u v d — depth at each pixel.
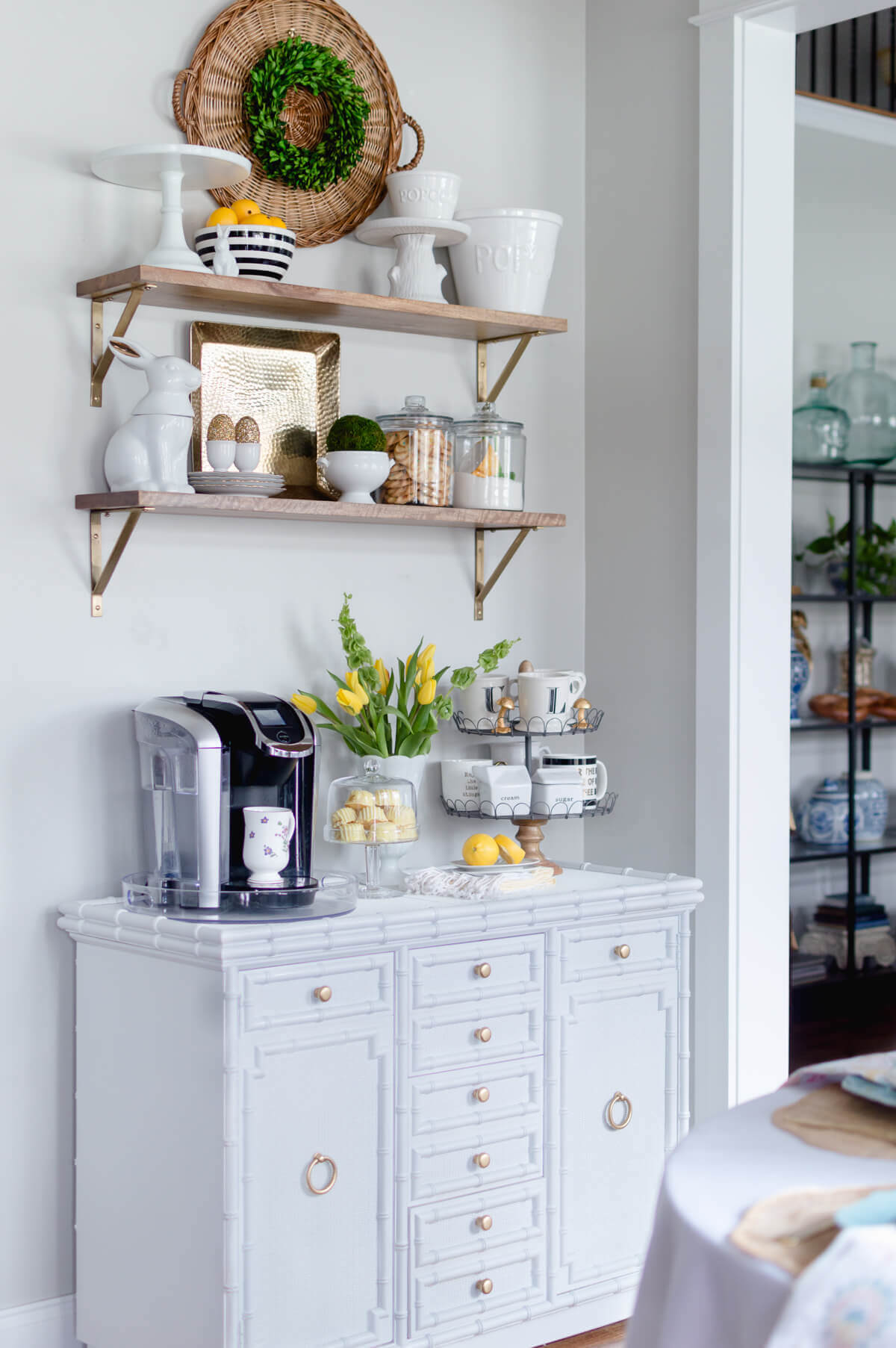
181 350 2.76
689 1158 1.34
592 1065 2.71
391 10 3.06
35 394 2.58
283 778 2.56
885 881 5.28
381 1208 2.43
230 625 2.83
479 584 3.20
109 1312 2.51
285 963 2.30
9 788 2.56
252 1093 2.27
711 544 3.06
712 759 3.06
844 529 5.00
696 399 3.13
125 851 2.69
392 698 3.06
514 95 3.26
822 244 5.03
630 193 3.28
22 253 2.56
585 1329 2.72
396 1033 2.45
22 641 2.57
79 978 2.57
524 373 3.29
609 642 3.34
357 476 2.77
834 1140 1.38
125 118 2.68
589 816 3.09
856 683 5.04
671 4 3.17
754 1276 1.11
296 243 2.85
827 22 3.02
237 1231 2.24
